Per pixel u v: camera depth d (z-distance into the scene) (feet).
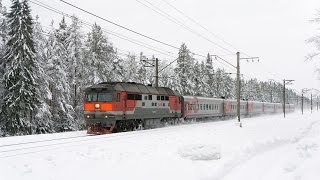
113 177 33.40
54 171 34.65
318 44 68.95
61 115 136.56
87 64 144.77
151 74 253.65
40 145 52.54
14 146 50.98
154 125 102.73
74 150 46.37
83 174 34.01
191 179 33.42
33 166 36.06
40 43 126.00
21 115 113.19
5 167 35.04
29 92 110.83
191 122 133.28
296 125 113.29
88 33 148.97
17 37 111.96
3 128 116.88
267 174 37.42
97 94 82.07
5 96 115.55
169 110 109.70
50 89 133.18
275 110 275.80
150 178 33.55
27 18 113.50
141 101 92.68
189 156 43.47
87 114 82.38
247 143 57.82
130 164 38.99
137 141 58.90
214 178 34.68
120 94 83.10
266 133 80.64
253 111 213.46
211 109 150.61
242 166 41.86
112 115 80.64
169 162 40.65
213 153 42.86
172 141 59.62
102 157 42.45
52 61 130.11
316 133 85.15
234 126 102.32
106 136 67.26
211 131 82.07
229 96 281.74
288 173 37.42
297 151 53.67
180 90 193.16
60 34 147.43
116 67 159.02
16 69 111.14
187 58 198.59
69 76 141.59
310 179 32.73
